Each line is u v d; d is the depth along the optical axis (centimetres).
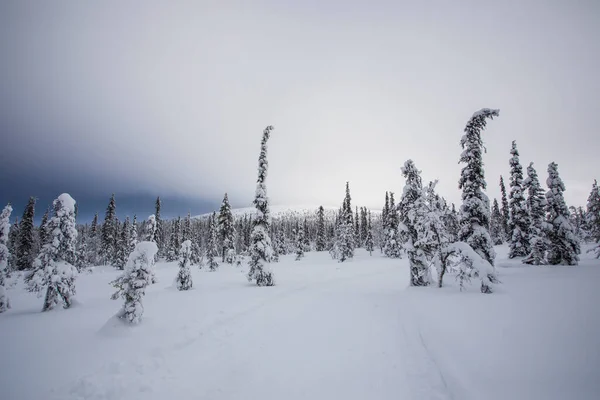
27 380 620
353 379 640
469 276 1432
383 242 5972
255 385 622
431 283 1934
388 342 864
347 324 1072
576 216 5125
